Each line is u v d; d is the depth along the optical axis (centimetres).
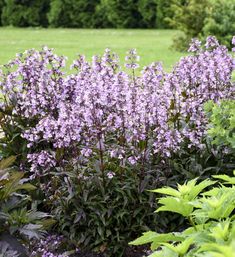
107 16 3027
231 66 529
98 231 482
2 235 322
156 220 492
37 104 543
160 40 2294
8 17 3197
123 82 483
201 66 530
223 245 157
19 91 562
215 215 189
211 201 189
